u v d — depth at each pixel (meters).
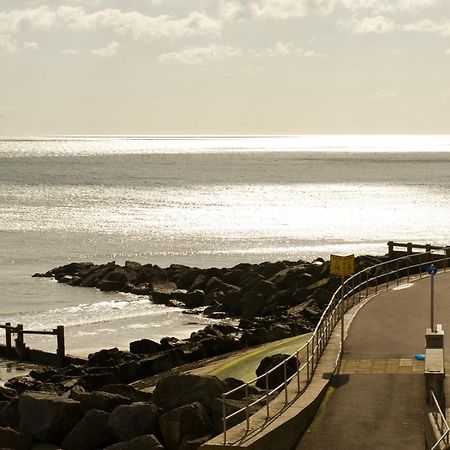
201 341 38.53
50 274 67.88
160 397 24.58
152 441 22.64
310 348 25.77
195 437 22.53
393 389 22.97
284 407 20.80
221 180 177.75
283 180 180.12
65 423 25.41
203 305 56.28
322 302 48.59
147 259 76.81
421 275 41.19
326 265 55.66
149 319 52.47
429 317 31.30
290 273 55.84
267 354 32.47
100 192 143.62
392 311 32.41
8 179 174.50
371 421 20.83
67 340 46.38
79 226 98.25
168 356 36.97
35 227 97.25
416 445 19.28
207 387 23.97
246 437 18.61
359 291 36.16
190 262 75.19
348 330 29.39
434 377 20.30
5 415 26.45
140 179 177.50
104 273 64.69
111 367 36.12
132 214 110.62
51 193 141.00
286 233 93.56
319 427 20.62
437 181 179.38
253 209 118.38
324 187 160.38
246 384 19.80
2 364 41.25
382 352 26.48
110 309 55.53
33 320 51.78
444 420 17.72
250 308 52.66
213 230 95.81
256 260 75.88
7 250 81.12
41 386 33.34
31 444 25.17
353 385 23.41
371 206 123.12
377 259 53.56
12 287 63.25
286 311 49.03
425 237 90.19
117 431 23.86
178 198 133.75
